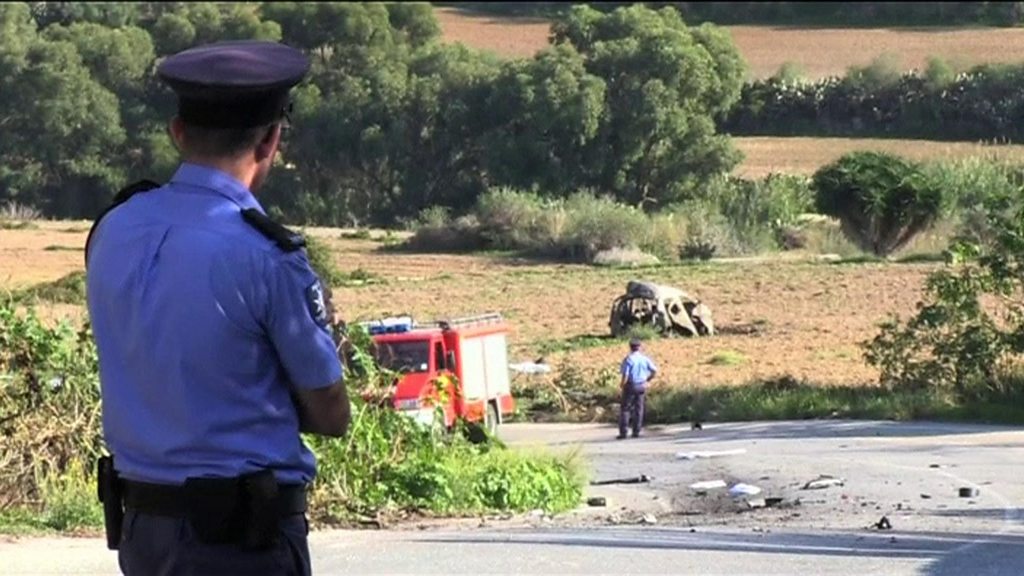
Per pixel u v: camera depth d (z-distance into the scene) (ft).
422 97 494.59
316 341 26.96
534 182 486.38
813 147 405.80
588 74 481.87
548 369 240.12
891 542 79.36
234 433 26.68
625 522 97.09
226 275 26.53
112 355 27.14
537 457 119.14
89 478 91.04
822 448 153.38
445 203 496.23
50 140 378.32
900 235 381.81
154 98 398.42
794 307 319.06
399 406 134.31
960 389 193.26
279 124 27.78
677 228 431.02
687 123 472.03
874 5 450.30
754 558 72.79
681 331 289.74
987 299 237.86
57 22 531.09
